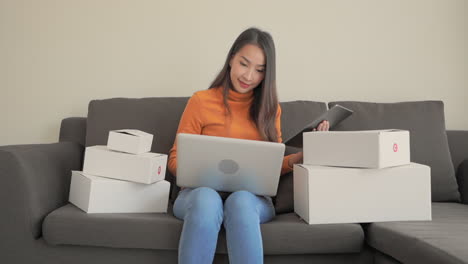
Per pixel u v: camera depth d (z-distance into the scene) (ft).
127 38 7.51
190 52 7.59
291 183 5.54
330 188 4.68
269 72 5.59
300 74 7.73
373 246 4.64
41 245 4.66
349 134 4.76
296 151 6.17
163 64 7.56
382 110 6.70
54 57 7.44
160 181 5.19
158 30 7.55
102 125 6.37
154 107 6.55
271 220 4.97
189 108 5.80
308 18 7.73
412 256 3.88
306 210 4.73
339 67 7.79
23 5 7.39
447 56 7.89
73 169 5.96
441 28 7.86
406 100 7.86
